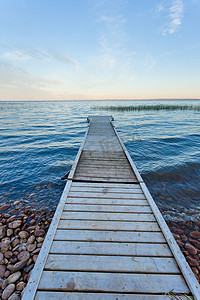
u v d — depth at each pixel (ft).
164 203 10.80
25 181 13.96
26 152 22.25
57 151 22.95
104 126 27.25
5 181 13.89
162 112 81.82
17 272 6.11
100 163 12.46
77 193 8.45
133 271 4.51
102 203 7.63
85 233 5.80
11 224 8.59
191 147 24.22
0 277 5.91
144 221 6.52
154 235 5.82
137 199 8.03
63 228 6.01
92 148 15.93
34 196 11.62
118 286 4.13
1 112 95.30
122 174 10.74
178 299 3.88
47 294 3.90
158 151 22.52
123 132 35.60
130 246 5.32
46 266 4.57
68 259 4.81
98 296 3.91
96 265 4.64
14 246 7.29
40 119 61.77
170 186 13.15
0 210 9.95
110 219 6.56
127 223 6.38
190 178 14.51
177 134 33.17
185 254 6.92
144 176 14.92
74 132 37.32
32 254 6.89
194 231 8.22
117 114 73.36
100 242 5.45
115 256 4.95
